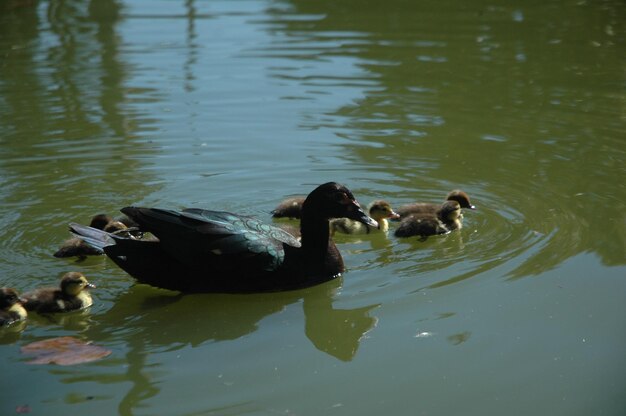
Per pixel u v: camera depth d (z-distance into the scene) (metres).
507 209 10.45
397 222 10.83
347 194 9.12
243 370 7.21
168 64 16.20
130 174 11.59
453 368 7.15
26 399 6.77
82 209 10.56
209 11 20.02
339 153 12.27
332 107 14.05
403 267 9.20
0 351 7.61
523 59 16.16
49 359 7.43
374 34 17.89
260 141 12.70
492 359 7.27
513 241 9.60
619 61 15.84
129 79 15.38
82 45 17.38
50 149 12.38
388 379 7.03
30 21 19.25
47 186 11.19
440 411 6.56
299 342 7.73
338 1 20.55
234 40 17.62
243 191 11.18
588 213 10.18
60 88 14.91
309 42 17.47
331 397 6.77
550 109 13.74
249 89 14.87
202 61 16.36
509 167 11.69
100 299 8.71
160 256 8.79
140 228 8.84
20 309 8.22
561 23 18.39
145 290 8.94
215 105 14.16
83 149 12.38
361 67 15.89
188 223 8.82
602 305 8.07
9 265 9.27
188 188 11.22
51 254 9.58
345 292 8.66
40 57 16.61
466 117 13.52
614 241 9.39
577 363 7.16
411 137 12.81
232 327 8.09
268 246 8.91
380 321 7.99
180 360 7.41
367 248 9.87
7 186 11.16
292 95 14.58
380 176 11.59
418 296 8.45
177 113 13.81
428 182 11.35
